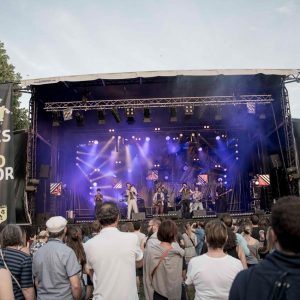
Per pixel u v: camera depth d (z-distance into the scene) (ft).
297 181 46.09
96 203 59.36
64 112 52.03
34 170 46.91
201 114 55.31
